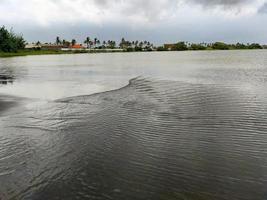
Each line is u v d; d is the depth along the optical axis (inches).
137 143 546.6
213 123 655.8
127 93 1054.4
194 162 463.2
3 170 451.2
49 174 436.1
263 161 461.1
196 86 1163.3
